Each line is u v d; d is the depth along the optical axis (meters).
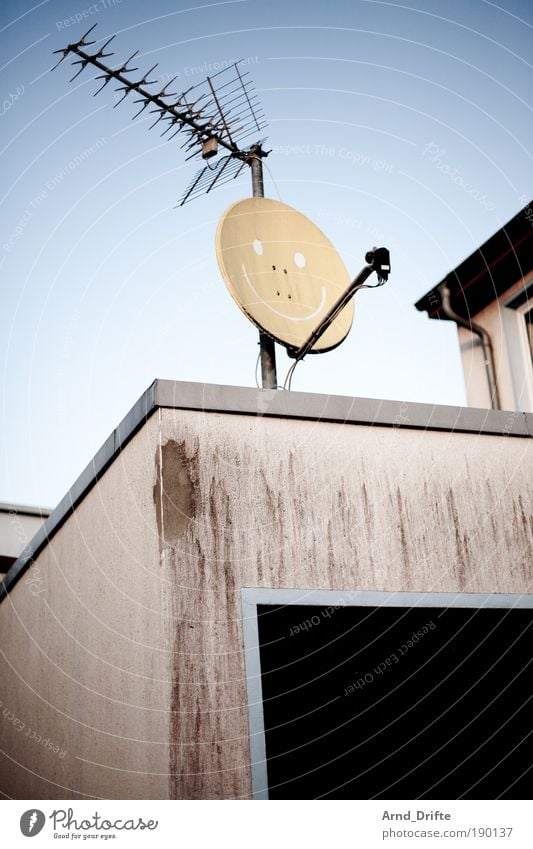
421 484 4.10
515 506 4.29
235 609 3.50
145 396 3.77
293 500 3.77
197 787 3.24
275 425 3.86
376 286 4.30
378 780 3.60
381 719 3.69
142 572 3.64
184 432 3.67
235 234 4.57
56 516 4.99
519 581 4.15
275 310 4.59
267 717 3.46
